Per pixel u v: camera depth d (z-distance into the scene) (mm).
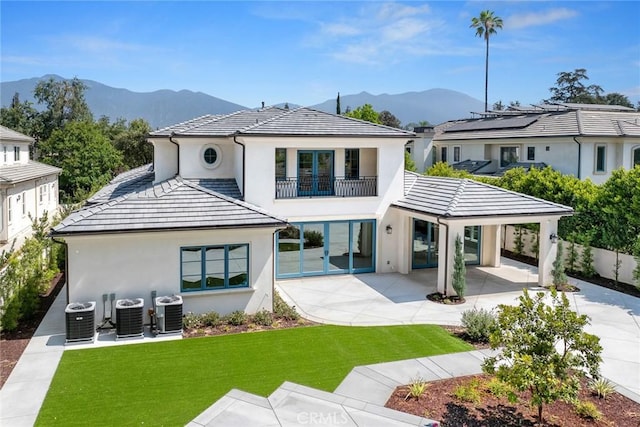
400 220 21609
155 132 22797
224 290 15547
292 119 21344
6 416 9562
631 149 31562
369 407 9930
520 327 9383
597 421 9352
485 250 23266
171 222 14852
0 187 27562
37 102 70000
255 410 9805
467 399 10180
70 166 48906
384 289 19203
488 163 38281
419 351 12969
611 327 14945
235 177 21750
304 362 12203
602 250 20688
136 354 12617
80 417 9531
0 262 17203
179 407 9914
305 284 19938
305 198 20469
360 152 22219
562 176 23297
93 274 14344
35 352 12727
